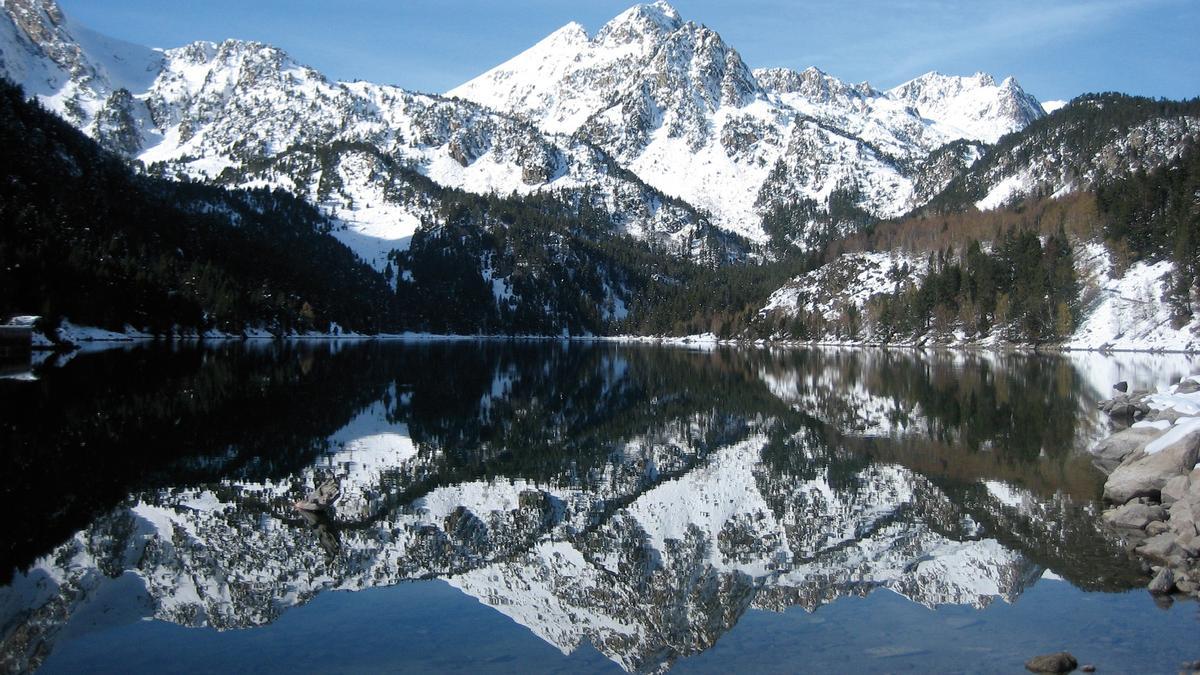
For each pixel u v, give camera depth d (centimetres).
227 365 8781
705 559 2436
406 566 2339
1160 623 1741
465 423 5094
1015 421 5059
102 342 12462
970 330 16475
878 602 1981
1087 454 3881
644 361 12269
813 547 2531
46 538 2458
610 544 2588
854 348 17238
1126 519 2581
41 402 5191
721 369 10306
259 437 4244
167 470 3391
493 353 14438
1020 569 2186
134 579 2156
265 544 2491
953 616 1847
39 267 11962
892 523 2756
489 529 2744
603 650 1703
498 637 1778
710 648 1702
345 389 6788
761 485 3400
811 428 4972
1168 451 2806
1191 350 12681
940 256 19062
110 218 16012
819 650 1661
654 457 4047
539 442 4453
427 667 1605
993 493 3131
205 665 1614
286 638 1770
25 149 15338
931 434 4638
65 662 1639
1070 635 1684
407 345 17162
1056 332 14662
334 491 2944
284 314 18175
